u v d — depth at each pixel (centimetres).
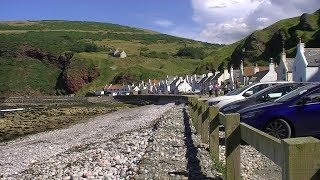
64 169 1251
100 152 1512
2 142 2981
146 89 14912
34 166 1459
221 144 1354
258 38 14575
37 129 3941
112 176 1052
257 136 558
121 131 2614
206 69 16512
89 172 1131
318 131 1192
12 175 1329
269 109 1216
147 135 1862
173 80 13938
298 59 5738
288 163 361
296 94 1240
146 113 4628
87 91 18825
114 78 19000
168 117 2728
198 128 1592
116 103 10531
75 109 7456
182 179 891
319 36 11444
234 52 15612
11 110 8744
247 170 985
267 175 939
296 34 12650
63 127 3962
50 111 6988
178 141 1470
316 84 1258
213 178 880
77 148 1845
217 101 2105
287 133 1195
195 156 1110
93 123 4050
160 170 991
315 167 352
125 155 1352
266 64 12825
